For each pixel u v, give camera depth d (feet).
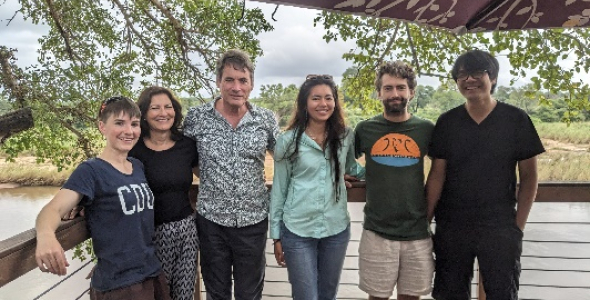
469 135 6.27
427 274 6.95
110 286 5.68
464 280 6.61
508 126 6.15
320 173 6.79
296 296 6.93
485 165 6.22
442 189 6.73
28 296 22.29
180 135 7.06
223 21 17.97
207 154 6.91
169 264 6.88
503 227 6.27
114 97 6.12
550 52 14.64
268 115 7.38
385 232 6.91
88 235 6.32
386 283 7.03
